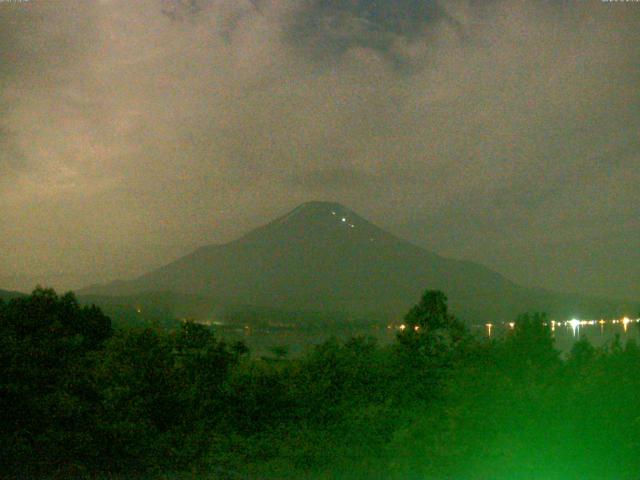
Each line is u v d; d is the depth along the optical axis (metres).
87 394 10.66
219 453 11.29
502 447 7.97
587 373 8.11
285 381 13.45
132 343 11.45
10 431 9.87
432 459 8.72
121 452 10.07
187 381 12.06
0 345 10.27
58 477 9.62
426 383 12.71
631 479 7.42
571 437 7.63
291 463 11.04
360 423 11.52
